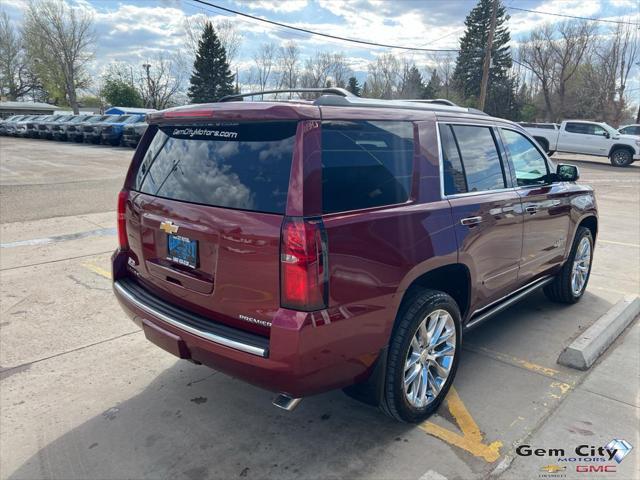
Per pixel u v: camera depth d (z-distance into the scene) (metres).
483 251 3.42
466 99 59.41
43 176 14.78
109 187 12.86
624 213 10.80
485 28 58.09
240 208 2.51
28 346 4.11
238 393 3.50
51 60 70.31
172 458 2.82
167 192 2.97
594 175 19.00
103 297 5.20
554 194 4.38
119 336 4.33
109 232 8.05
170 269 2.89
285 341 2.32
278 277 2.35
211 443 2.95
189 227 2.70
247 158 2.59
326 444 2.96
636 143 22.00
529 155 4.33
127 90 63.97
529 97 70.44
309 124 2.43
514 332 4.55
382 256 2.63
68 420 3.15
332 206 2.46
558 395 3.49
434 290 3.10
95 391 3.49
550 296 5.23
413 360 3.02
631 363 3.96
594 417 3.23
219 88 56.47
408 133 2.99
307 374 2.38
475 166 3.54
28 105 69.12
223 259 2.54
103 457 2.82
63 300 5.09
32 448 2.88
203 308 2.72
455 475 2.71
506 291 3.98
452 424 3.16
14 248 7.00
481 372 3.81
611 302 5.33
